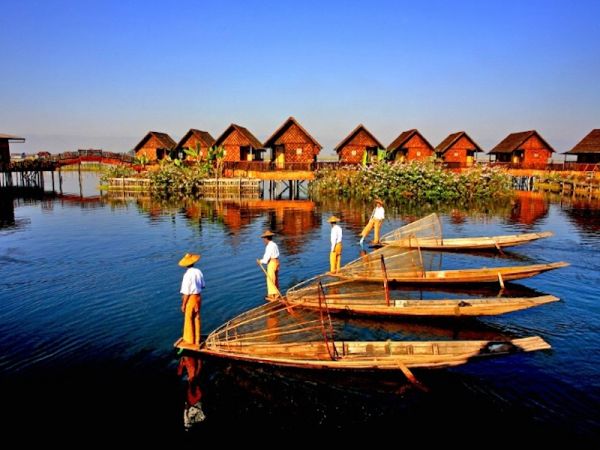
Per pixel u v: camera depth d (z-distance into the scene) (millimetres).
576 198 36844
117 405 7285
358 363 7875
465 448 6219
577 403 7117
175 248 18469
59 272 14852
